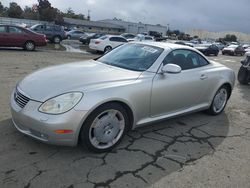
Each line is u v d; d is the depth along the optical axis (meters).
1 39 15.00
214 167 3.45
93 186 2.88
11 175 2.94
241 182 3.18
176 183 3.05
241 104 6.58
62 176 3.00
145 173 3.19
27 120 3.18
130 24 88.81
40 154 3.39
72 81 3.44
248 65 9.22
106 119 3.47
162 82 4.03
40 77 3.67
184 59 4.61
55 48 20.73
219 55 32.81
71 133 3.16
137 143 3.91
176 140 4.13
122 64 4.27
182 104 4.50
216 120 5.19
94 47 20.28
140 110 3.82
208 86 4.93
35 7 88.69
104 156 3.48
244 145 4.19
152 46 4.55
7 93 5.77
